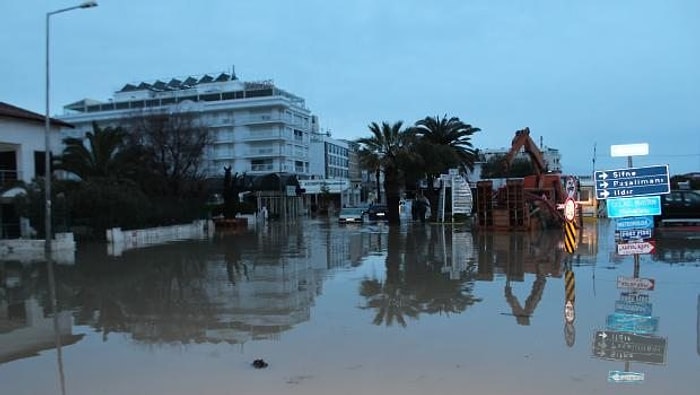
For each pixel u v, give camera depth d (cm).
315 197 9694
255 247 2408
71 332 902
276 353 743
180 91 10594
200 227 3691
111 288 1344
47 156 2277
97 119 9912
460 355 717
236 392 599
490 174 9619
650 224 1394
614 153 1402
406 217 4912
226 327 903
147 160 4103
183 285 1360
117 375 669
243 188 5588
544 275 1381
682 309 966
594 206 4175
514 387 598
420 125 4984
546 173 3250
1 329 927
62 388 629
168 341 828
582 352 722
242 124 10019
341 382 623
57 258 2080
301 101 11412
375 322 912
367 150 4300
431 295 1141
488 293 1149
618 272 1401
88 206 2762
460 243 2302
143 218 3072
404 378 632
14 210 2850
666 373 638
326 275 1473
